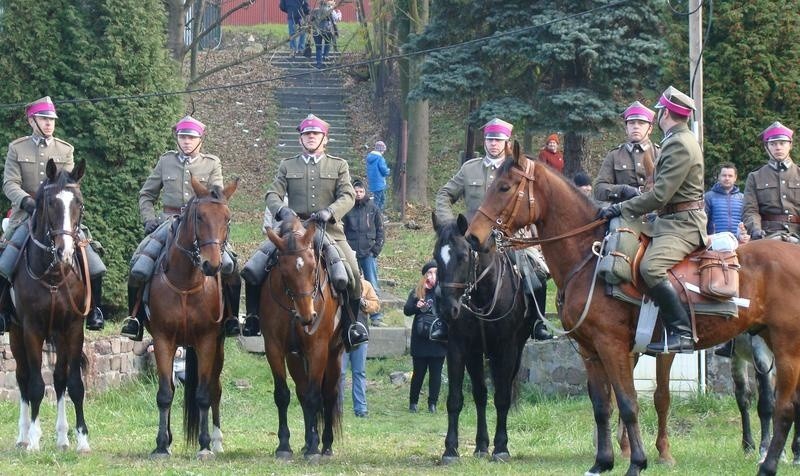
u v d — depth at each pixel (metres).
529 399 17.66
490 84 25.52
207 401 11.95
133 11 20.09
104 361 17.52
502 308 11.75
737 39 20.52
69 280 12.10
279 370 12.09
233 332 12.53
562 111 24.48
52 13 19.86
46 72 19.72
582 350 10.51
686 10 24.00
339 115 37.19
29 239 12.16
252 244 26.91
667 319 9.87
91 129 19.70
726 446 13.39
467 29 25.55
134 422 15.52
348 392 18.98
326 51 39.34
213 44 42.69
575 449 13.17
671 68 21.69
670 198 9.95
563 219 10.37
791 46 20.41
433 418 16.92
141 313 12.39
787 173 13.35
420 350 17.36
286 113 37.03
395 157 33.94
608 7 23.98
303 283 11.33
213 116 36.62
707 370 16.91
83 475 10.46
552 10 24.47
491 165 12.70
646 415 15.52
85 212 19.52
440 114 37.53
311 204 12.84
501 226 10.34
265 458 12.04
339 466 11.41
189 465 11.17
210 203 11.47
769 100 20.61
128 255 19.94
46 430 14.34
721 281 9.87
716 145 20.45
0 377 16.28
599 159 32.72
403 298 23.27
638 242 10.02
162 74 20.44
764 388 12.05
